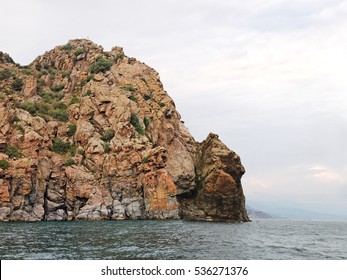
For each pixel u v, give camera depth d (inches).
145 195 3907.5
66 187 3772.1
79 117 4379.9
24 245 1637.6
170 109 4891.7
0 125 3597.4
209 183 4013.3
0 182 3250.5
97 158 3966.5
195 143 4872.0
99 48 5846.5
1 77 4891.7
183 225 3075.8
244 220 4633.4
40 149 3767.2
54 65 5757.9
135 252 1480.1
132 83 5049.2
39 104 4512.8
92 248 1571.1
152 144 4407.0
